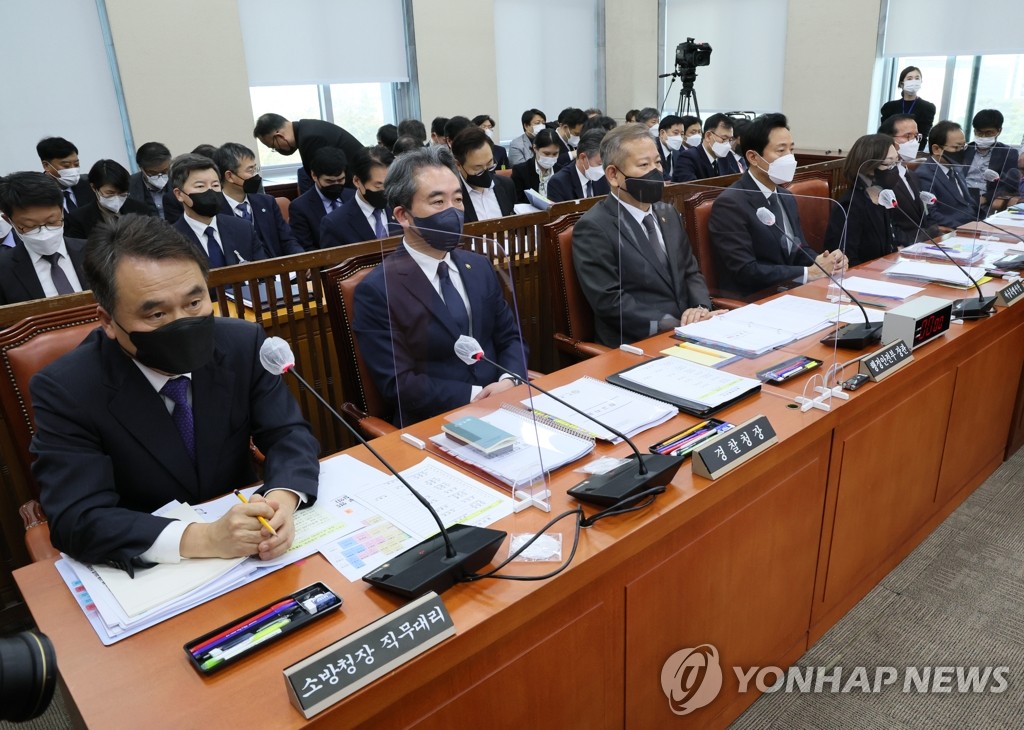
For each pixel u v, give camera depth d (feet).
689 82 21.21
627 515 3.67
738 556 4.48
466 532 3.38
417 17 21.30
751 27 24.00
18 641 1.99
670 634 4.16
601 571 3.39
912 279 7.64
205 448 4.09
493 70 23.34
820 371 5.39
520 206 10.30
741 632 4.80
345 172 11.66
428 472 4.18
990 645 5.76
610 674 3.84
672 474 3.87
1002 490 7.96
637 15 25.94
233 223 9.78
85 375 3.75
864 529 5.87
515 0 24.54
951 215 8.46
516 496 3.84
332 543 3.51
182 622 3.01
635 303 6.57
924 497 6.79
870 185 7.75
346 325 6.26
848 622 6.03
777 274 6.47
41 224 7.43
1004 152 8.77
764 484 4.51
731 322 6.19
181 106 17.56
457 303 4.84
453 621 2.90
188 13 17.24
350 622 2.96
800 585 5.28
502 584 3.17
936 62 20.42
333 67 20.33
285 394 4.45
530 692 3.37
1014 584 6.47
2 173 15.80
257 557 3.39
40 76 15.87
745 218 6.40
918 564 6.77
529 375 5.73
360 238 10.22
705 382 5.16
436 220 5.33
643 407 4.78
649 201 6.32
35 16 15.58
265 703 2.57
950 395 6.55
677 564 4.01
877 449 5.60
